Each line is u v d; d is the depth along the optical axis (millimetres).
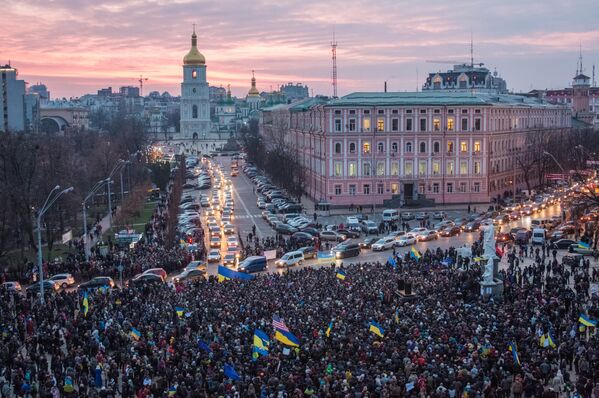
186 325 62031
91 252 108750
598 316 63625
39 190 121000
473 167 163750
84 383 49719
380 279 78938
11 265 101438
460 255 96688
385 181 162375
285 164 192750
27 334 64125
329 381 45500
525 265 100125
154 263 95938
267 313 64062
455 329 56469
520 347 52312
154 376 52438
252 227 136000
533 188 191250
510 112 182625
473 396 43688
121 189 160750
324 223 142375
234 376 46844
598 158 191625
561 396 49750
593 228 113875
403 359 49406
